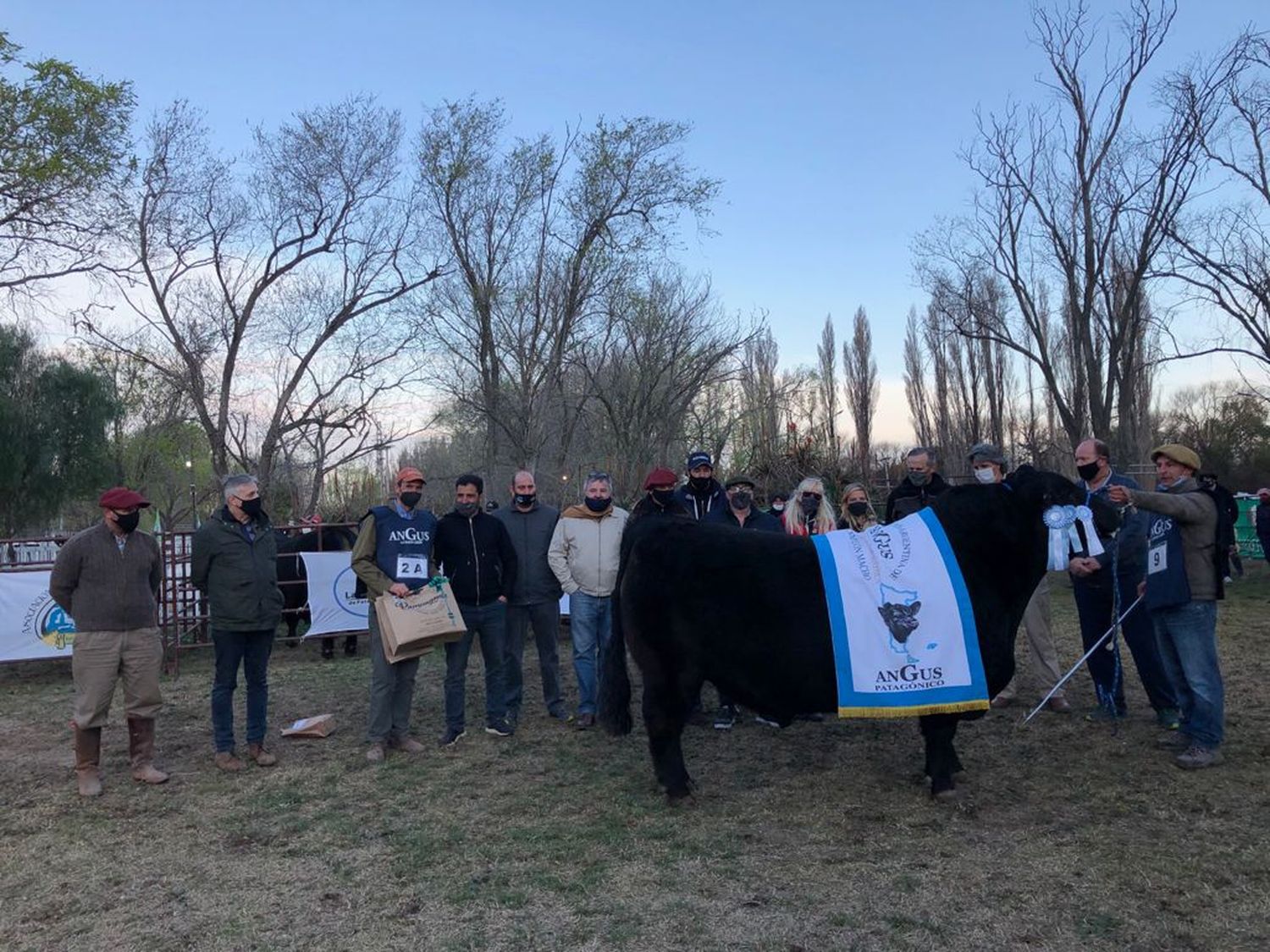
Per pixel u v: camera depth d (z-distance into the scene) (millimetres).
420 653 6023
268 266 20703
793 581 4715
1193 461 5254
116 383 26062
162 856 4445
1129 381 19703
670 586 4824
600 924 3592
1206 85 16906
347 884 4043
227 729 5848
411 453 31891
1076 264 19953
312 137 20000
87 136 16641
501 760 5891
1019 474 4930
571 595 6707
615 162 19719
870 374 39719
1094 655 6340
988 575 4848
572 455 20812
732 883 3926
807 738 6215
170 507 27312
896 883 3863
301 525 10539
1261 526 14312
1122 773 5203
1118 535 6027
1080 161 18516
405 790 5340
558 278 19969
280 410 21219
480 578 6312
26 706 7984
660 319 20328
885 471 18453
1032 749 5738
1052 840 4273
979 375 38375
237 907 3855
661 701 4922
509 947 3438
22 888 4125
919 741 6035
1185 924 3438
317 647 10852
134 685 5594
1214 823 4418
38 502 23000
